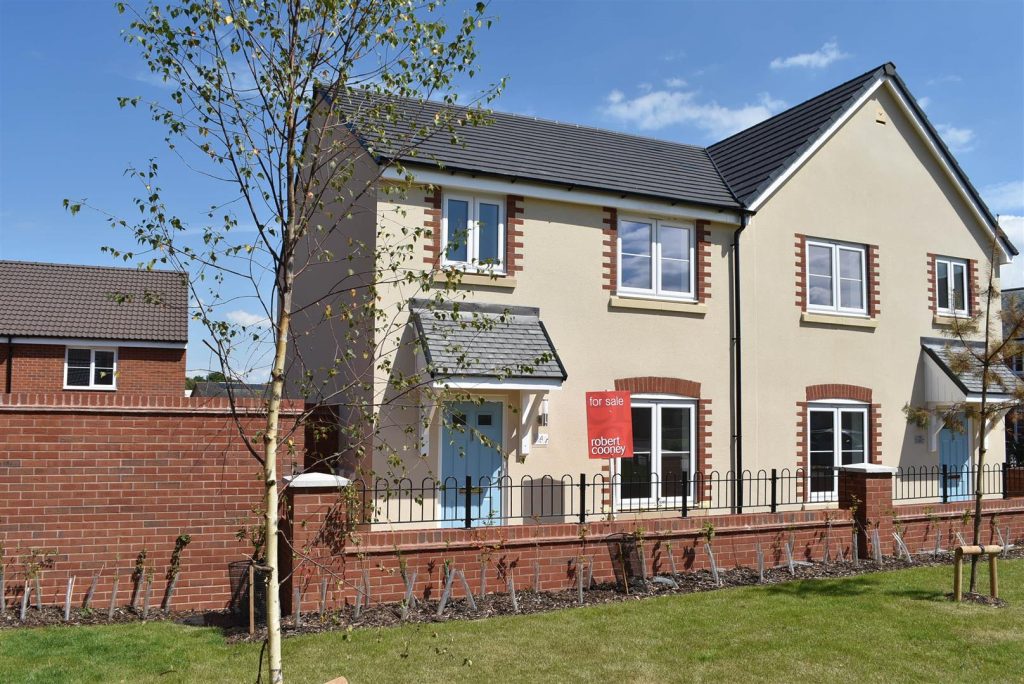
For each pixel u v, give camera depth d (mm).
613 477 13242
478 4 5738
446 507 11961
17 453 8367
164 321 26000
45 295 25969
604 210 13703
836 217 15898
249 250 5301
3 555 8242
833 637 7898
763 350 14836
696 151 17719
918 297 16734
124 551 8680
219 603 8961
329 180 5684
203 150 5242
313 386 6316
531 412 12570
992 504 13297
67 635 7418
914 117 16797
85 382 25125
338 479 8680
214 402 9109
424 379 10984
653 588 9883
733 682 6707
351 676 6672
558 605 9055
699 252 14484
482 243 12695
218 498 9055
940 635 7984
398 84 5785
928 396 16484
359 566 8789
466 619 8391
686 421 14180
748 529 11125
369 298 6652
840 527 11836
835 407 15617
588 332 13344
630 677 6777
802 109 17250
